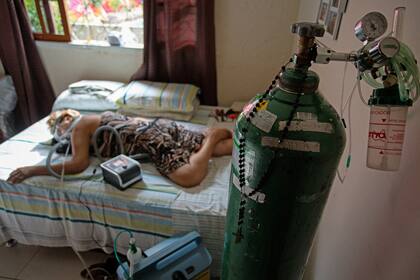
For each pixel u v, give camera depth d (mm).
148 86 2418
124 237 1638
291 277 742
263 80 2648
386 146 567
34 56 2652
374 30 592
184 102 2264
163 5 2314
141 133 1819
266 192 608
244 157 620
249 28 2441
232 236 728
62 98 2365
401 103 545
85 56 2699
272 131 572
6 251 1836
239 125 637
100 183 1603
